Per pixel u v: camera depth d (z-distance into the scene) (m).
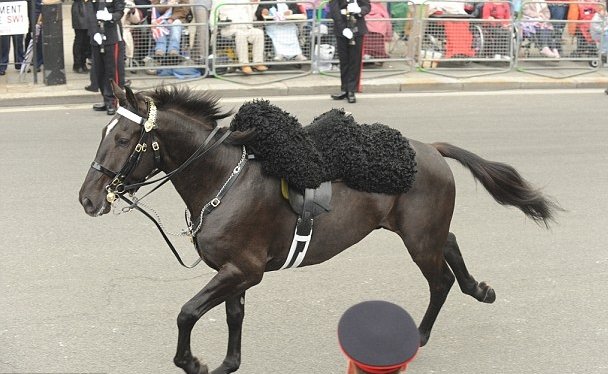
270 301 6.16
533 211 5.77
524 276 6.73
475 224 7.79
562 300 6.34
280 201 4.77
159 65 12.61
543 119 11.59
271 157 4.66
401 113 11.58
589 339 5.77
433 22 13.67
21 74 12.45
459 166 9.55
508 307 6.22
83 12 12.60
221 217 4.62
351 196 4.98
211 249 4.64
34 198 7.92
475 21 13.73
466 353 5.58
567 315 6.11
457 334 5.83
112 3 10.92
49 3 11.92
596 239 7.52
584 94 13.28
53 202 7.84
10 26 12.05
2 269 6.44
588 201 8.45
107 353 5.33
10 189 8.12
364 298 6.27
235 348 4.98
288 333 5.72
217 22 12.62
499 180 5.63
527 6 14.09
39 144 9.62
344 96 12.23
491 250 7.23
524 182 5.70
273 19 12.95
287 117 4.77
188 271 6.57
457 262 5.74
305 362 5.37
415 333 2.58
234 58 12.87
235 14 12.73
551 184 8.90
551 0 14.39
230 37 12.76
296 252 4.88
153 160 4.60
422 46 13.75
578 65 14.63
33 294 6.06
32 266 6.52
